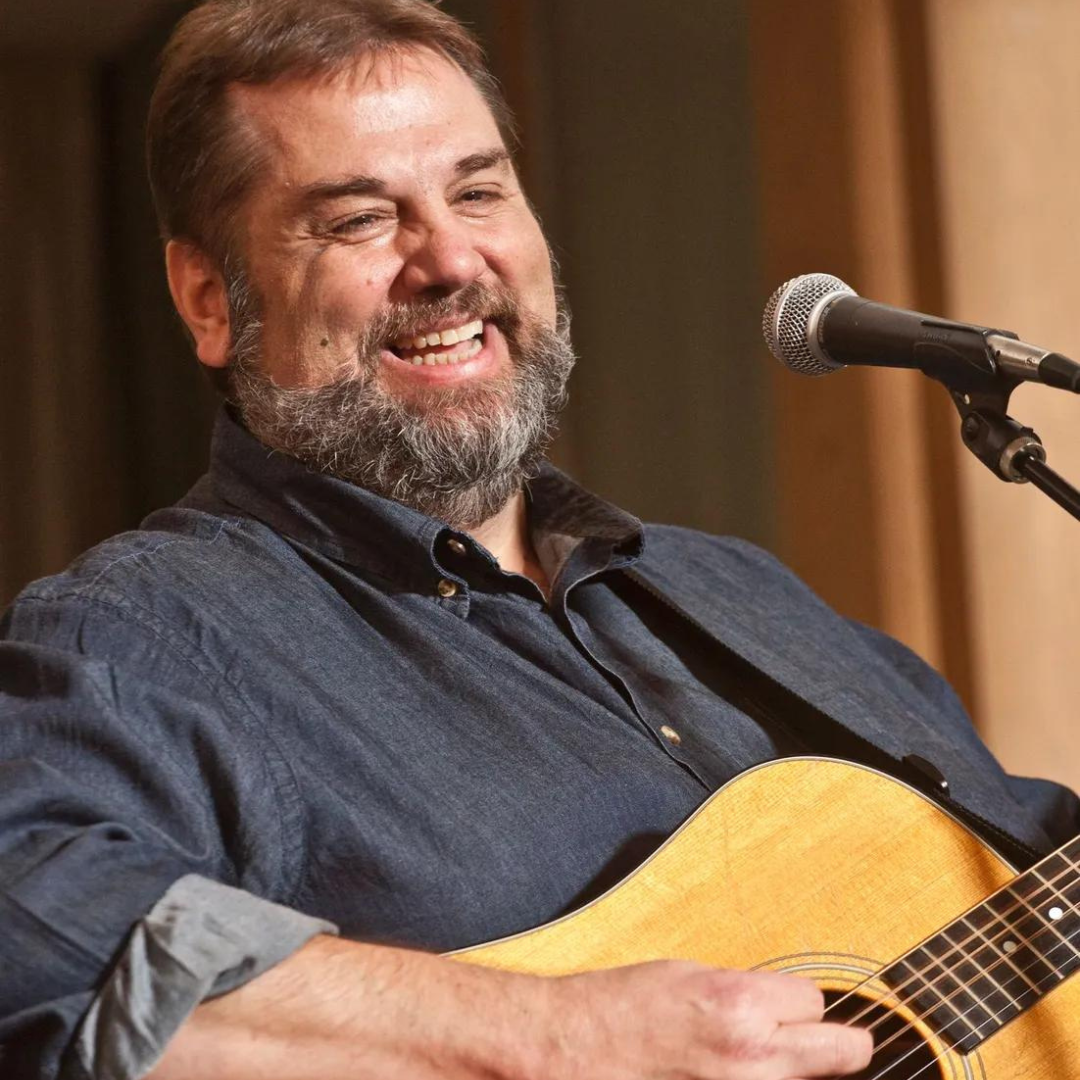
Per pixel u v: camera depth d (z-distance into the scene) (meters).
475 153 6.72
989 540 11.73
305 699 5.75
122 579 5.88
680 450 14.14
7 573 16.36
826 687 6.99
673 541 7.62
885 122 11.74
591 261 14.89
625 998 4.84
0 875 4.72
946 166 11.48
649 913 5.46
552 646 6.33
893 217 11.77
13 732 5.20
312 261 6.58
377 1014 4.75
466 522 6.79
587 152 14.74
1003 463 5.71
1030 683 11.73
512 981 4.90
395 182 6.58
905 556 12.00
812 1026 4.89
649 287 14.30
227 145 6.72
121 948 4.64
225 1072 4.63
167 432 16.69
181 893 4.73
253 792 5.42
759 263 13.07
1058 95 11.51
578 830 5.79
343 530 6.37
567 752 5.96
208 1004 4.66
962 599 11.84
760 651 7.06
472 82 7.02
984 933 5.58
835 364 6.27
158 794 5.21
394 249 6.61
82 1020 4.56
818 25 11.91
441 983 4.84
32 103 16.58
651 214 14.13
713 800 5.75
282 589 6.13
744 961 5.43
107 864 4.78
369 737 5.76
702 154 13.52
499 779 5.81
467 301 6.61
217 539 6.33
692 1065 4.78
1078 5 11.52
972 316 11.48
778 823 5.74
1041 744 11.73
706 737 6.42
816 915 5.57
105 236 16.86
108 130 16.84
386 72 6.69
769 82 12.31
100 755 5.21
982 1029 5.39
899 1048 5.41
